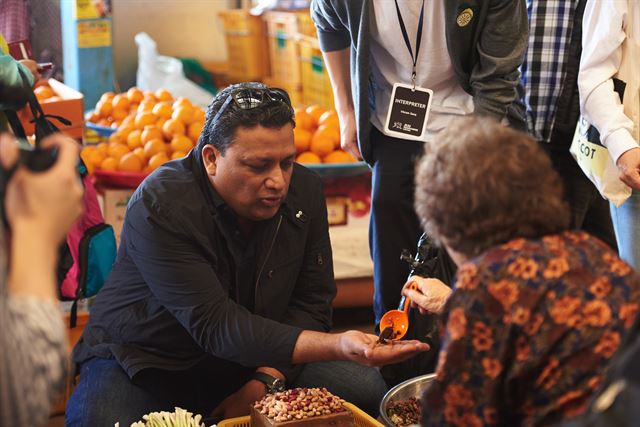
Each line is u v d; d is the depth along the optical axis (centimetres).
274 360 233
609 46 286
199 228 240
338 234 392
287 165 236
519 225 150
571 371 140
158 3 670
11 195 131
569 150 346
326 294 274
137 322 254
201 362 260
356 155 336
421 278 228
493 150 150
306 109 420
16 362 123
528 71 339
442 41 288
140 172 386
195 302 238
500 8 276
